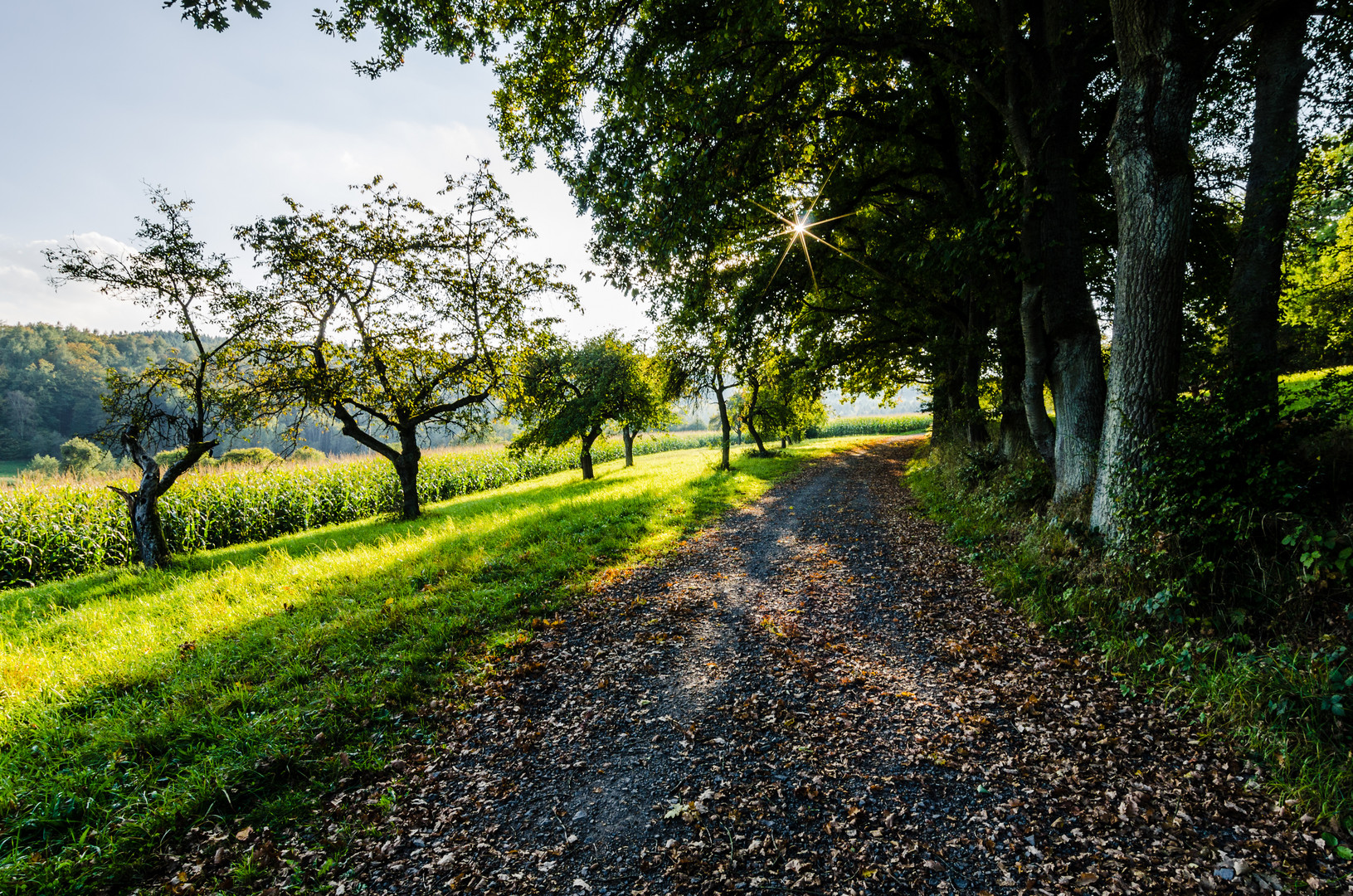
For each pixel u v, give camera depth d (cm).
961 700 453
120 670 544
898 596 710
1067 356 726
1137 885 267
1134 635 501
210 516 1627
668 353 2203
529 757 409
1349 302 653
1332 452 484
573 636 625
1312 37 656
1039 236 724
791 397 2453
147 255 1187
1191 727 390
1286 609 430
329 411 1623
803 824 325
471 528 1234
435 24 806
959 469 1315
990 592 683
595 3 816
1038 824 313
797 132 984
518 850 319
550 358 2375
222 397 1419
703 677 520
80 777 373
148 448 1259
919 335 1572
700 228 863
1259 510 474
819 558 919
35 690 505
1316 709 355
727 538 1088
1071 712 423
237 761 392
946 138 1016
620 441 4691
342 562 955
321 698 477
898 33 771
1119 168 582
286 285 1481
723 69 813
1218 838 294
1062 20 677
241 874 302
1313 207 601
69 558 1327
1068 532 647
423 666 548
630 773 385
